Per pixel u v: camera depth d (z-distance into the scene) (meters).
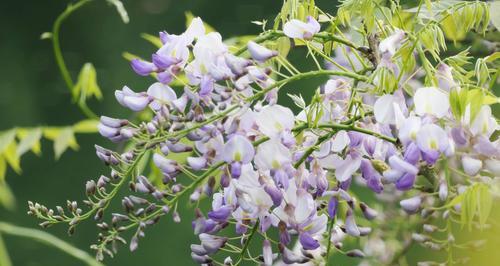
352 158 1.10
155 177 1.36
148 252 3.65
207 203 2.36
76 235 3.96
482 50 1.31
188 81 1.11
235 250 1.12
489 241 1.13
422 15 1.18
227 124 1.09
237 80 1.09
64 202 4.87
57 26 1.54
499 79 1.24
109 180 1.10
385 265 1.38
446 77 1.10
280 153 1.08
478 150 1.07
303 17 1.18
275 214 1.10
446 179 1.06
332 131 1.10
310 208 1.10
